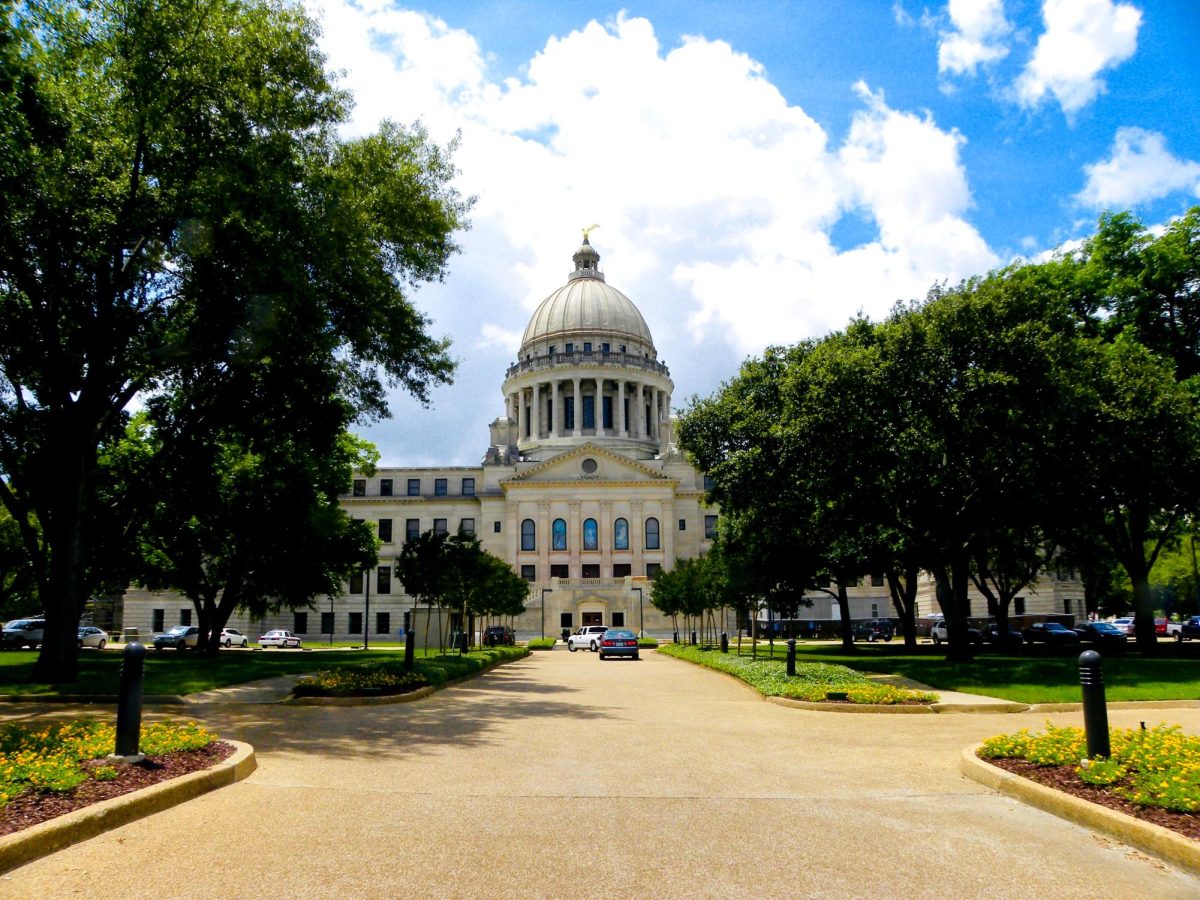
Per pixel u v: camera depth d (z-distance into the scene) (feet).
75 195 64.23
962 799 30.73
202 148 65.46
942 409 92.12
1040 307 103.76
